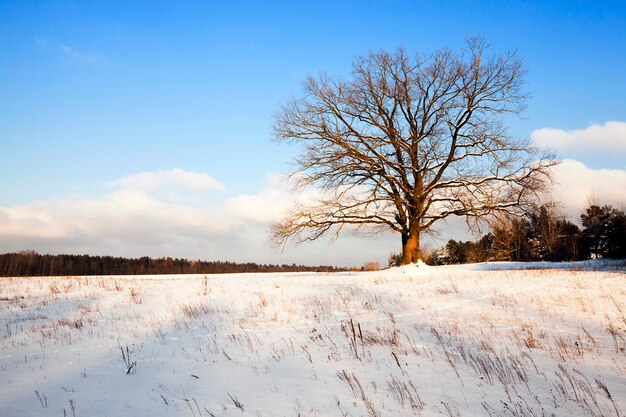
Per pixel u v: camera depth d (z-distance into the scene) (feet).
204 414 17.29
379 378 21.04
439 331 29.60
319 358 24.98
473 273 67.26
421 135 84.28
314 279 67.92
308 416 16.72
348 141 84.38
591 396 17.21
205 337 31.76
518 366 21.56
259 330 32.94
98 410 18.34
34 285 61.57
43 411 18.51
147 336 32.99
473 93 78.23
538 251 146.10
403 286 52.01
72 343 31.71
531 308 34.96
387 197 81.92
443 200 81.76
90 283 64.80
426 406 17.35
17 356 28.76
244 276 84.99
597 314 31.55
